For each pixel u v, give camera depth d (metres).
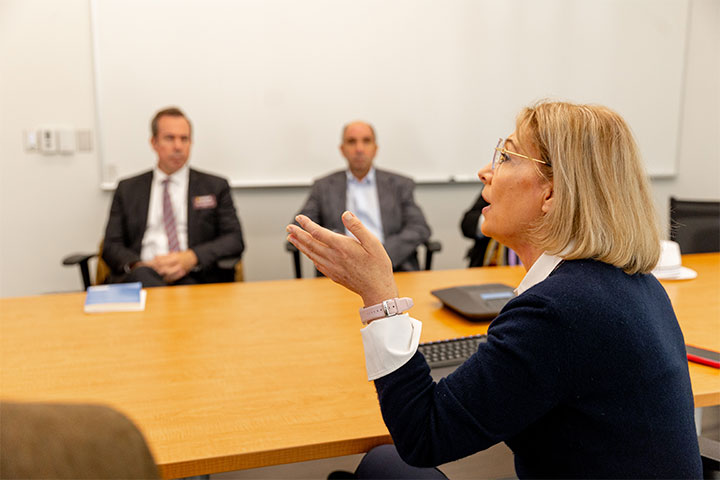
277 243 3.86
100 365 1.46
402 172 3.94
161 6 3.46
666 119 4.32
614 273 0.95
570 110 1.00
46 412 0.41
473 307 1.80
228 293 2.12
